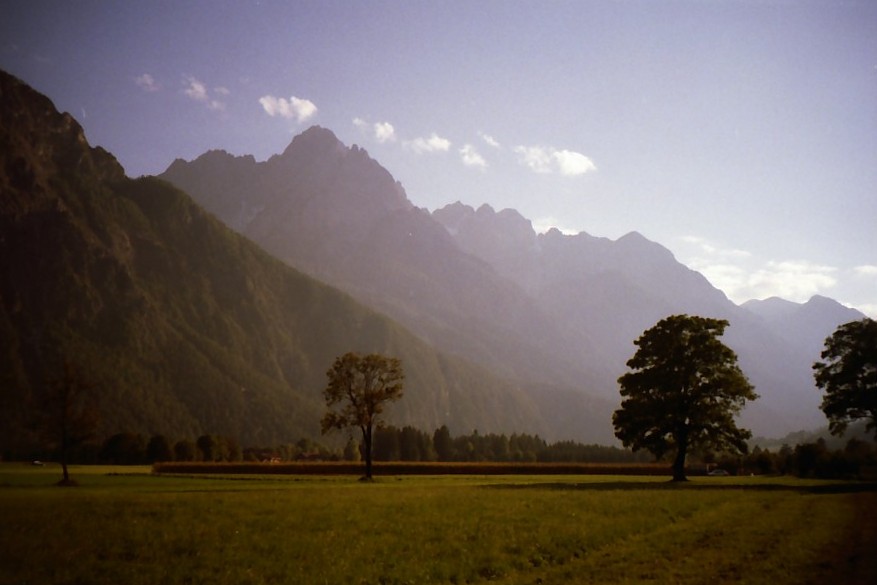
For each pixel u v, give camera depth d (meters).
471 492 53.28
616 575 21.25
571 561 24.33
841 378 71.19
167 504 40.47
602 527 31.94
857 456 104.38
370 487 62.50
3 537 28.27
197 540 28.17
